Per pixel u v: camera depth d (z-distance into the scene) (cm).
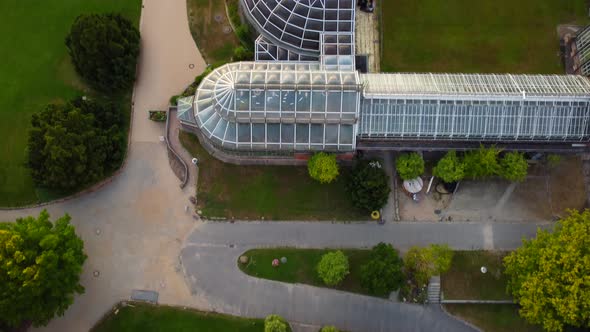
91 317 6831
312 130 6638
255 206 7138
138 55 7544
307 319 6831
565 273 5781
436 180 7200
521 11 7756
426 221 7112
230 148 6756
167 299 6900
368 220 7112
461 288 6888
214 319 6812
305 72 6694
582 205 7162
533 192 7212
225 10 7731
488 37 7706
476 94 6725
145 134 7350
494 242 7062
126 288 6931
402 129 6781
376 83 6925
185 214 7138
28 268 5556
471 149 6944
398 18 7731
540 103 6738
